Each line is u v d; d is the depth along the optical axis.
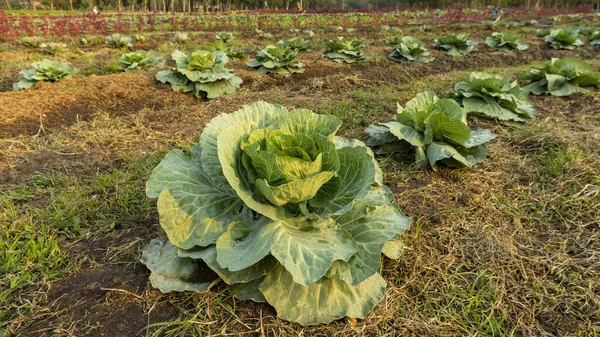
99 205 3.55
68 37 15.52
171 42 14.73
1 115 5.77
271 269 2.32
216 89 7.22
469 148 4.36
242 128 2.72
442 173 4.23
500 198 3.75
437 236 3.19
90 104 6.55
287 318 2.25
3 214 3.33
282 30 19.38
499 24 21.05
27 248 2.93
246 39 15.97
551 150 4.59
